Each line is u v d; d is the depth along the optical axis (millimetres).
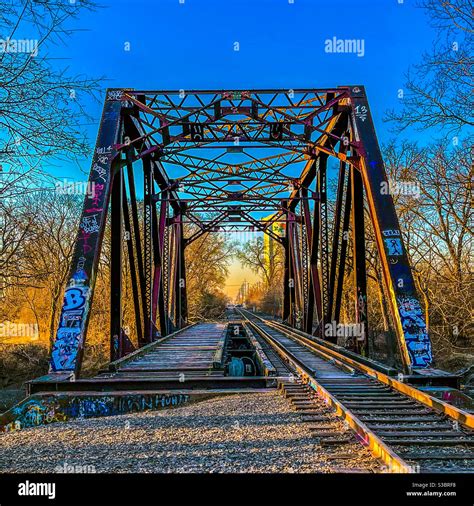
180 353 15367
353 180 14133
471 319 18703
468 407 8250
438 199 18719
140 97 14883
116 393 8625
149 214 18188
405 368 9820
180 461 5285
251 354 19891
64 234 28891
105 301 31406
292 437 6059
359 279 13812
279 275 73688
